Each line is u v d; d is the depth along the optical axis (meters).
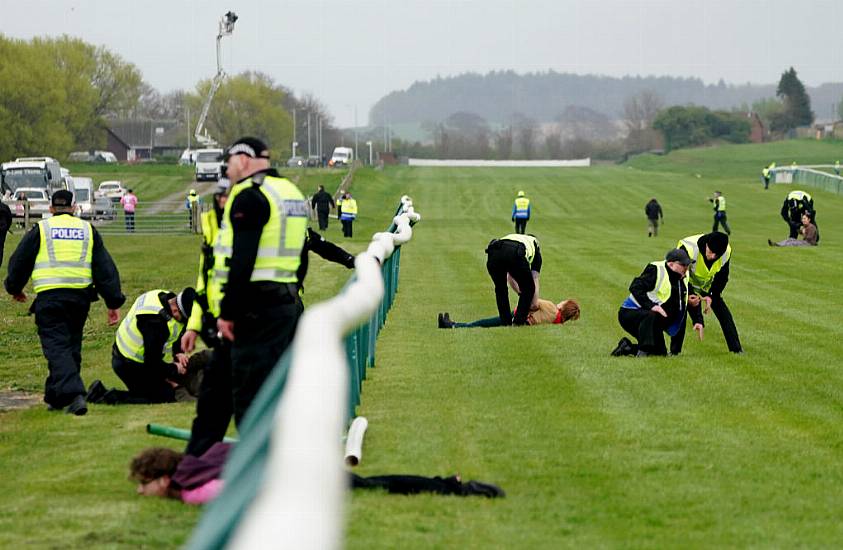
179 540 20.58
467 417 32.66
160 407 36.91
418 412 33.44
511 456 27.64
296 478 7.29
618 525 21.88
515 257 55.59
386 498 23.42
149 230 169.75
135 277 94.06
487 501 23.47
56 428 33.28
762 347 47.81
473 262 103.50
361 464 26.73
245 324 23.44
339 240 145.88
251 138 23.80
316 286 82.75
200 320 25.17
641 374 40.53
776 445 29.06
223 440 25.45
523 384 38.53
